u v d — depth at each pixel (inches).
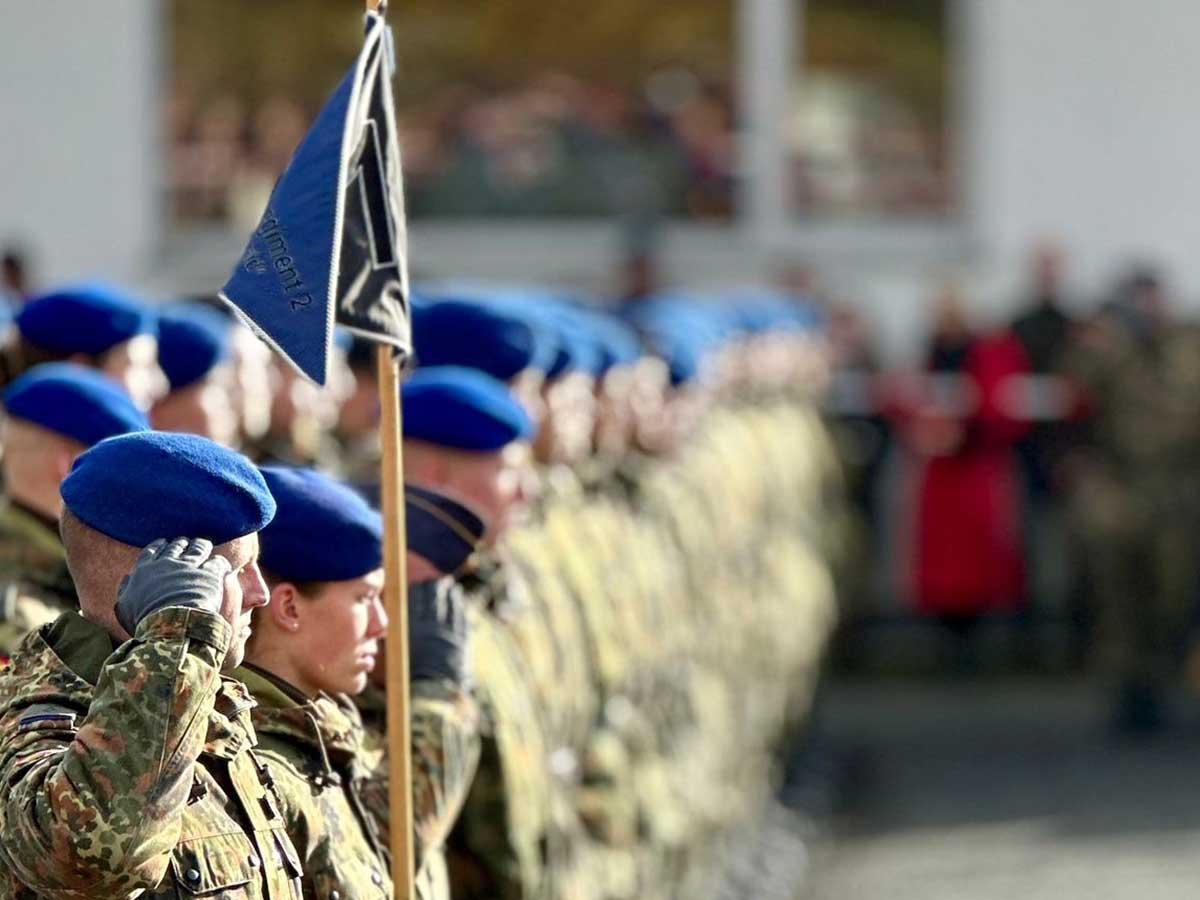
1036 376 1576.0
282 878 395.5
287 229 427.5
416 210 1990.7
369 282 457.1
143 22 1937.7
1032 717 1497.3
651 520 857.5
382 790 466.3
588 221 1996.8
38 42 1930.4
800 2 2001.7
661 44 1998.0
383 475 457.1
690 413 991.6
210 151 1950.1
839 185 2007.9
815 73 2005.4
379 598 466.0
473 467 591.2
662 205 2000.5
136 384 620.4
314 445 713.6
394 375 461.4
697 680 928.3
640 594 789.2
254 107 1953.7
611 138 2001.7
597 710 716.0
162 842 355.3
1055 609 1573.6
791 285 1786.4
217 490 374.0
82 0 1927.9
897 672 1606.8
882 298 1983.3
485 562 597.6
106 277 1937.7
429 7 1985.7
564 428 735.7
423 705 500.4
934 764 1360.7
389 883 439.2
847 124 2005.4
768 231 2000.5
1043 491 1558.8
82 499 374.0
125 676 354.9
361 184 458.9
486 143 1993.1
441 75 1989.4
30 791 355.3
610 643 718.5
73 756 352.5
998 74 1971.0
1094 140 1959.9
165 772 353.4
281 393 705.0
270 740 426.0
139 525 371.2
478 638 576.1
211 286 1935.3
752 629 1113.4
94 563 375.9
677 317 1098.7
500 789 565.6
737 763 1055.0
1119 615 1451.8
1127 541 1449.3
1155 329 1475.1
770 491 1248.2
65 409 533.0
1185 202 1952.5
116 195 1937.7
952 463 1563.7
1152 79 1950.1
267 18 1950.1
